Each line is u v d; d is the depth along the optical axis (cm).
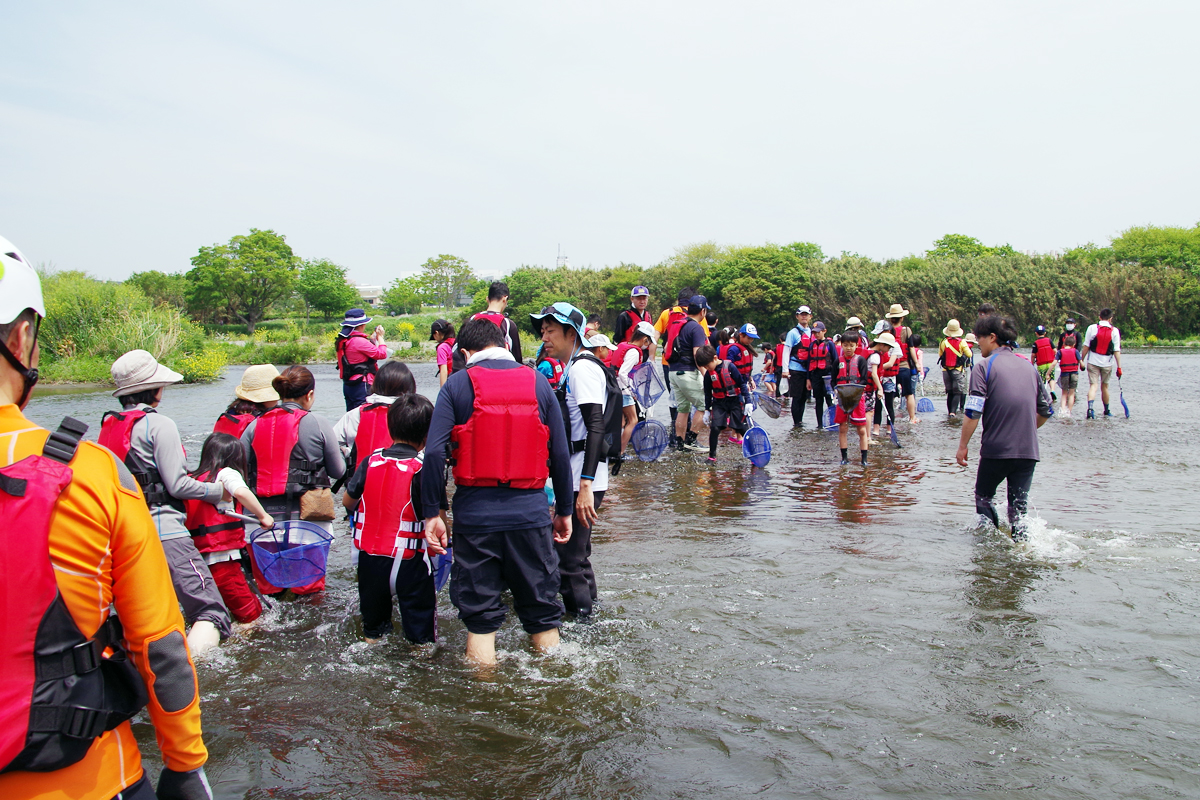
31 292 160
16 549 145
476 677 375
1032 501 744
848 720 327
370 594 419
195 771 177
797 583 507
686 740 312
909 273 6328
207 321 9112
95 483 157
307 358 4706
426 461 373
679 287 7962
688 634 423
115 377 416
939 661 384
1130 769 287
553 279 8769
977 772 286
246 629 450
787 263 6881
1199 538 607
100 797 159
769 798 271
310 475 506
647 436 1004
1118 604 461
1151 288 5453
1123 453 1028
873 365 1144
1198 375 2544
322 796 277
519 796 276
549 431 395
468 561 386
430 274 13400
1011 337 617
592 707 342
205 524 454
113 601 165
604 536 638
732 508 741
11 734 143
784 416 1605
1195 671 370
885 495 792
